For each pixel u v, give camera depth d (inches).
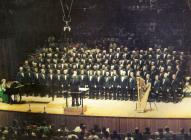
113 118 1412.4
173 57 1603.1
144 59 1599.4
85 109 1464.1
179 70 1545.3
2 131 1344.7
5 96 1558.8
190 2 1793.8
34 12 1822.1
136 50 1654.8
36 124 1455.5
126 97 1546.5
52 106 1521.9
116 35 1787.6
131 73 1536.7
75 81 1467.8
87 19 1839.3
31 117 1462.8
